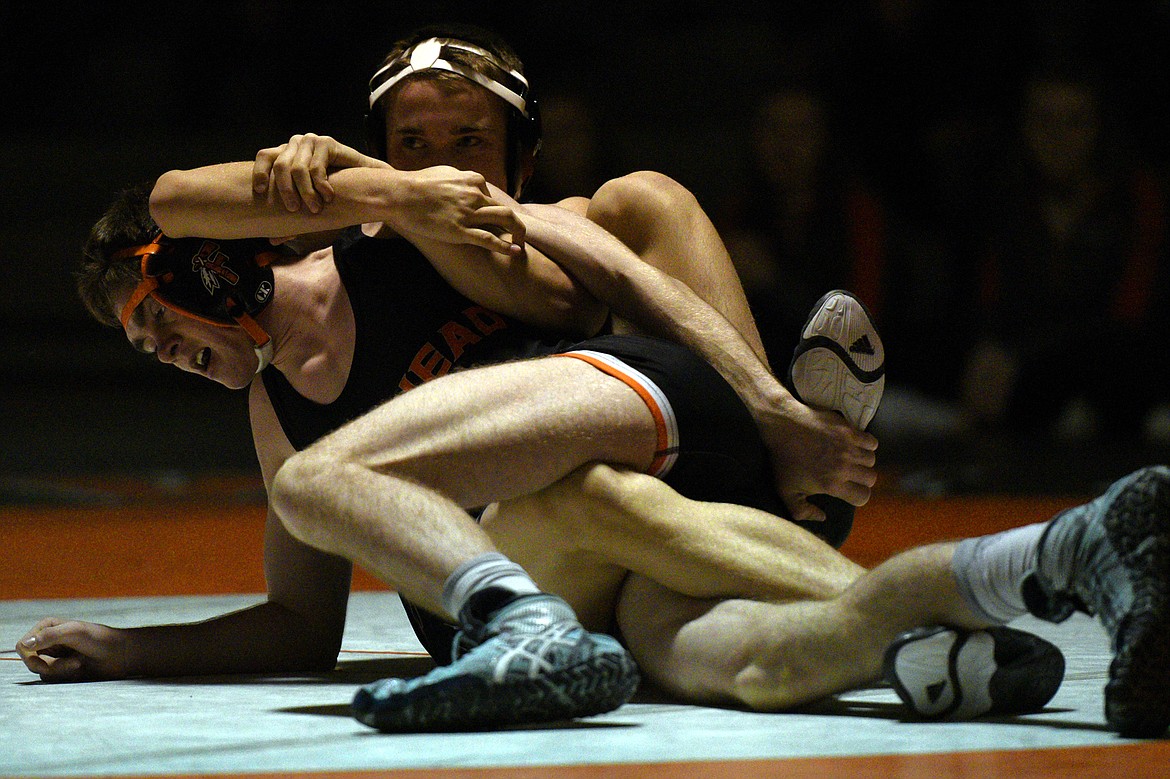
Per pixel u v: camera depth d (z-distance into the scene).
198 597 11.91
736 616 6.18
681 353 7.08
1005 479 22.16
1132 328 24.20
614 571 6.82
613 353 6.94
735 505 6.54
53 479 24.38
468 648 5.88
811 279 25.14
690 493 6.85
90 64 45.25
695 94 44.22
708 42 44.59
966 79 29.27
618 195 8.41
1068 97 23.98
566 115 23.55
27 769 4.99
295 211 7.45
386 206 7.38
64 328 42.91
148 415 34.62
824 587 6.18
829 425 7.34
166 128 44.53
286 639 7.96
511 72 8.47
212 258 7.66
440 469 6.35
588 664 5.59
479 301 7.80
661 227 8.31
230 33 42.12
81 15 44.34
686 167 41.97
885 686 5.92
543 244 7.84
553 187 23.62
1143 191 24.44
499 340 7.80
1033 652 5.82
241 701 6.72
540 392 6.58
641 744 5.36
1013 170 25.16
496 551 5.98
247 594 12.20
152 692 7.08
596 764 4.96
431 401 6.48
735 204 25.41
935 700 5.72
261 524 18.86
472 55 8.34
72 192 43.19
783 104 24.98
